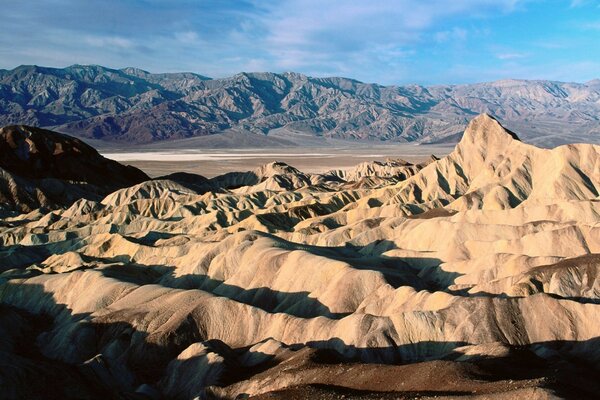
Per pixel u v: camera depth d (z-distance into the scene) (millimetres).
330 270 74125
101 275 82812
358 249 95562
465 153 136750
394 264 82938
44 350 69188
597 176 111188
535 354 48906
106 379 55844
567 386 36906
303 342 60625
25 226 134375
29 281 87625
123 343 66125
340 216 120000
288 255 80062
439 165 136250
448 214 109812
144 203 150625
